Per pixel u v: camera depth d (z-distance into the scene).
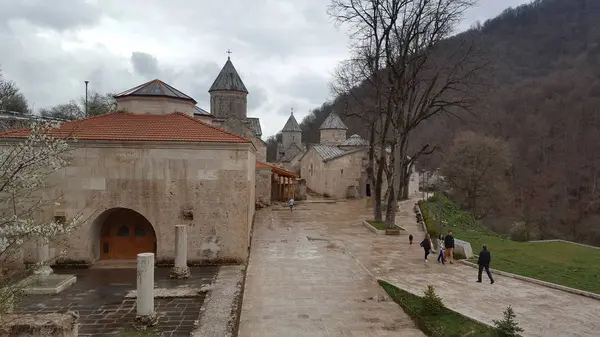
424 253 22.70
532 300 15.01
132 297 14.77
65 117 61.09
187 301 14.51
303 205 46.66
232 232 19.31
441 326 12.69
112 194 18.78
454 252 21.94
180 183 19.08
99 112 59.53
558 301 14.91
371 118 40.62
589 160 62.47
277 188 51.50
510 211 55.88
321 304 14.67
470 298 15.20
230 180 19.27
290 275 18.11
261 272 18.55
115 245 20.05
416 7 28.97
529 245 26.31
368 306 14.56
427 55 29.22
